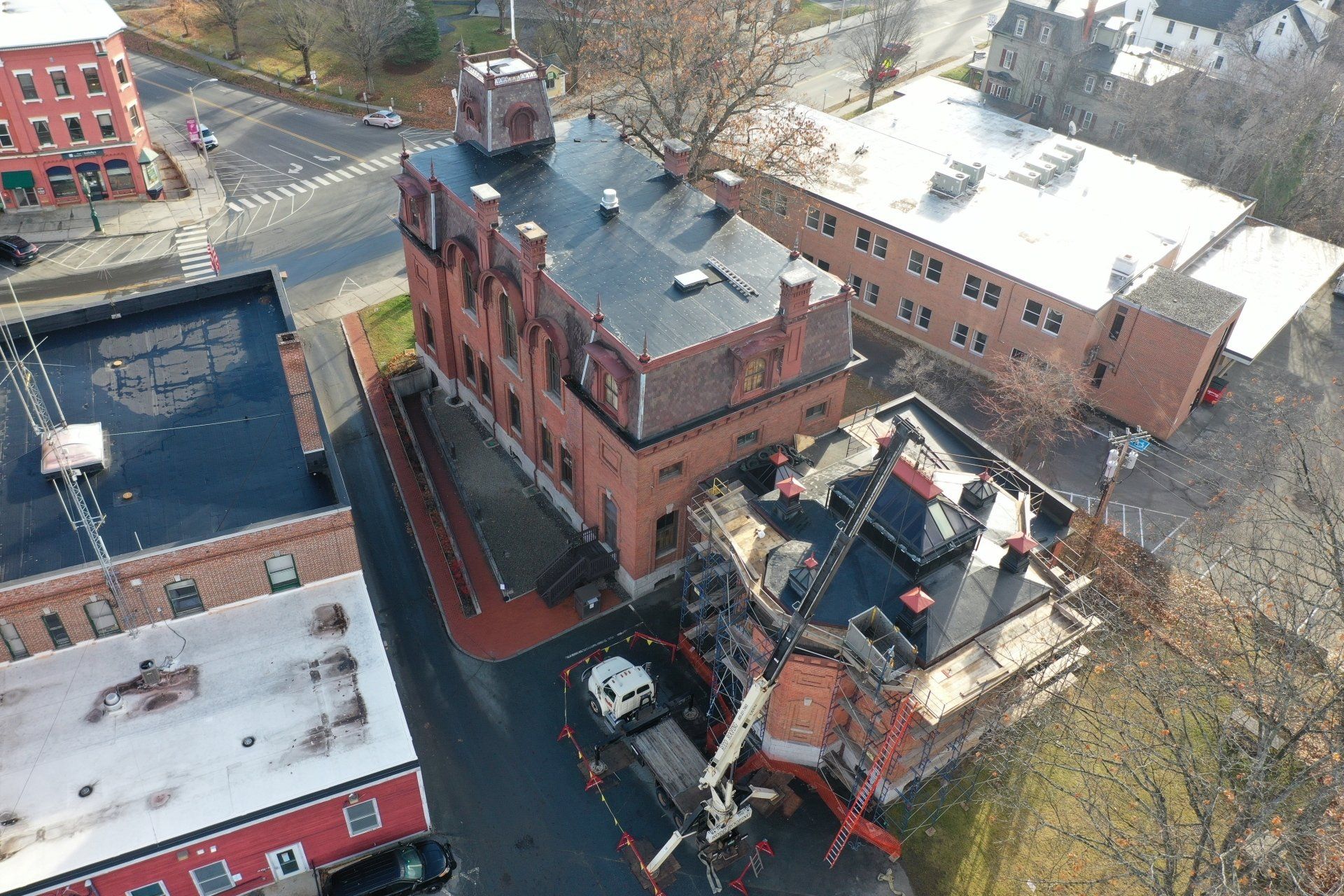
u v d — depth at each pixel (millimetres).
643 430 40000
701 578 42625
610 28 83062
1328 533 37344
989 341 61969
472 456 55219
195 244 72750
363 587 40219
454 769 40000
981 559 37844
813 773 39281
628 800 39188
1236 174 81188
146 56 102625
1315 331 69688
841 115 96688
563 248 45656
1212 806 30250
